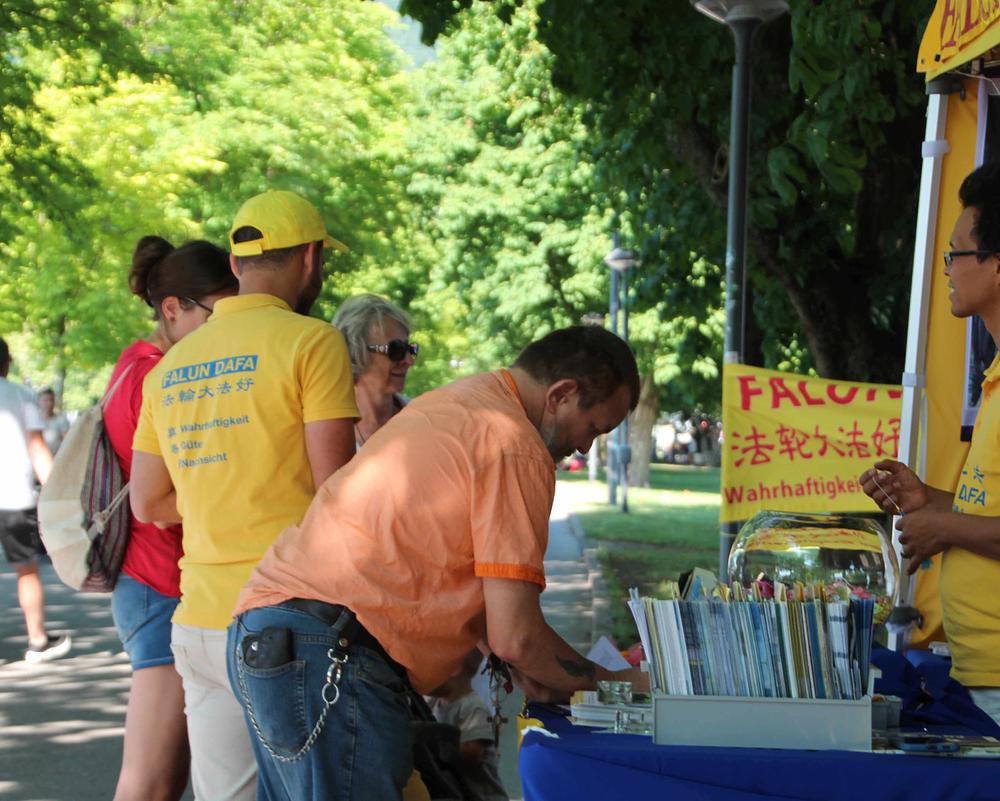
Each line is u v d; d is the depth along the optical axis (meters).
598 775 2.62
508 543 2.95
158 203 21.78
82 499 4.07
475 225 32.44
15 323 24.19
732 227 8.03
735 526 6.74
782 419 6.69
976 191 3.50
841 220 9.78
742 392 6.74
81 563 4.05
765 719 2.69
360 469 3.06
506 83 28.08
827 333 9.96
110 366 25.88
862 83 7.27
